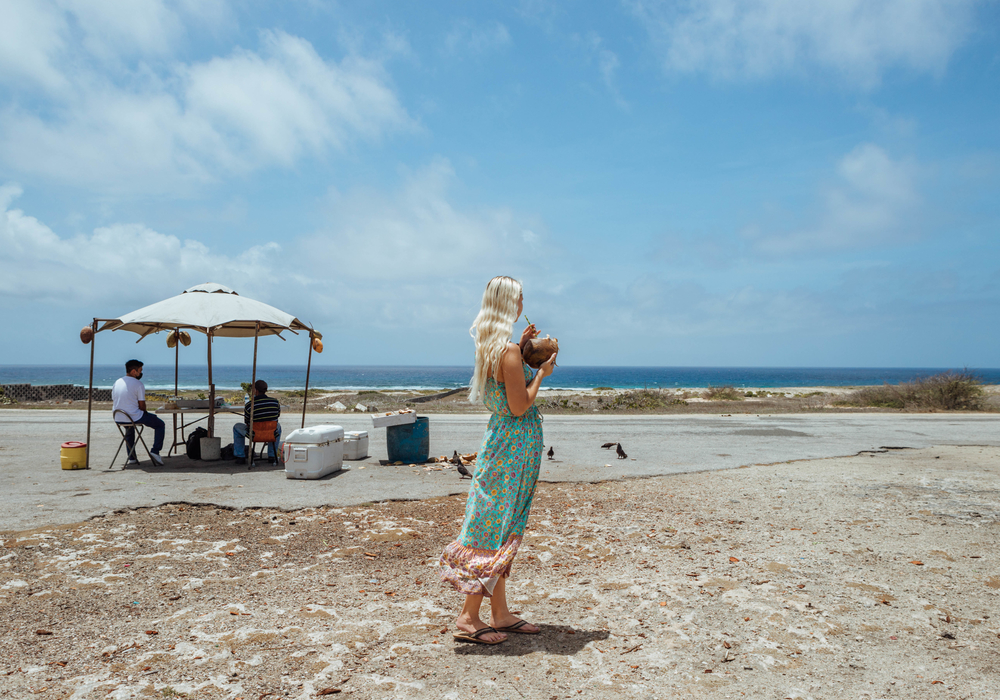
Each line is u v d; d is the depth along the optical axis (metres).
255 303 9.33
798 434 14.53
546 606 3.84
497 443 3.21
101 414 19.03
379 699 2.65
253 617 3.60
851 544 5.17
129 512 6.13
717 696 2.70
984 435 14.46
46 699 2.62
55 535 5.26
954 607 3.77
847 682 2.82
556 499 7.09
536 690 2.74
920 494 7.25
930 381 26.55
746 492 7.44
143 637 3.30
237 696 2.67
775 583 4.23
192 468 8.95
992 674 2.90
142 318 8.52
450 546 3.28
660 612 3.72
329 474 8.48
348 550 5.04
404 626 3.50
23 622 3.48
